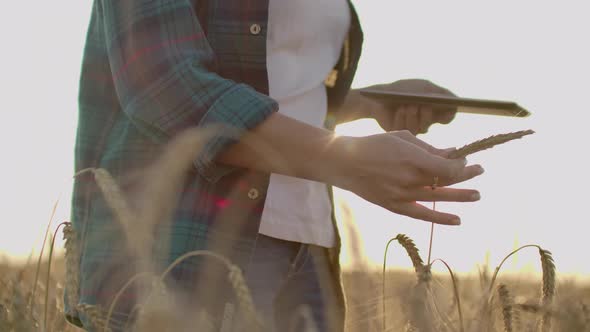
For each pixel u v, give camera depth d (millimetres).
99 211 1251
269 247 1357
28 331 1059
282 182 1361
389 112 1626
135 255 1050
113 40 1224
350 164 1149
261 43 1289
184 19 1213
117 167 1256
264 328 954
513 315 1118
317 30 1384
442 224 1171
